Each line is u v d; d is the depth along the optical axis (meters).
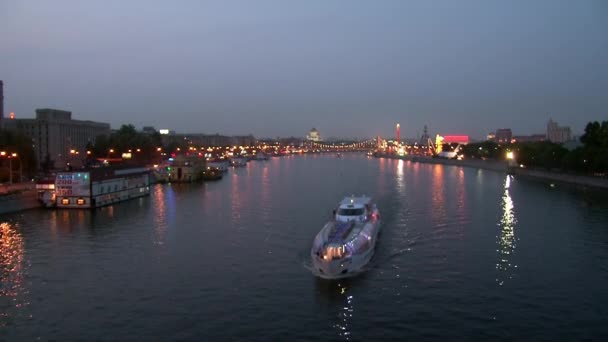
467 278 72.81
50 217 125.38
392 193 180.00
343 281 71.62
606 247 90.94
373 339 53.62
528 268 77.88
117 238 100.06
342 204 102.62
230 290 68.38
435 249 89.69
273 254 86.56
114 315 60.28
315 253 76.06
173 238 100.12
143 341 53.59
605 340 53.06
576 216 124.50
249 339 53.81
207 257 85.06
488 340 53.19
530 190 188.25
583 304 62.84
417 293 66.69
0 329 56.75
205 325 57.34
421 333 54.88
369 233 86.31
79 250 90.19
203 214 130.75
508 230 106.69
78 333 55.59
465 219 120.75
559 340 53.09
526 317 58.91
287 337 54.28
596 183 194.25
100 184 143.12
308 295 66.25
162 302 64.25
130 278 73.75
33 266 80.00
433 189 194.88
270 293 67.06
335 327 56.59
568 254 86.19
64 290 68.81
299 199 164.00
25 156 177.50
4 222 117.81
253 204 151.00
